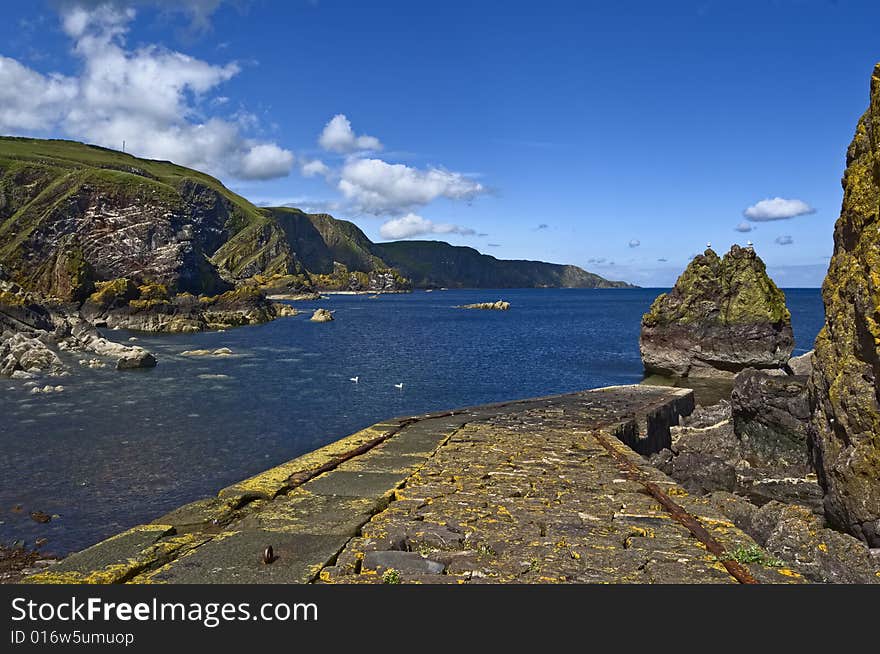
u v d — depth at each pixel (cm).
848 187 1239
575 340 7681
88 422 2664
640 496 912
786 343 3781
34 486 1805
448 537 712
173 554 658
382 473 1048
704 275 3931
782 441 1714
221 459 2127
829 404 1196
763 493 1495
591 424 1592
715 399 3219
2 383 3600
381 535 721
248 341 7125
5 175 17662
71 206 14650
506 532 738
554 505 861
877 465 1024
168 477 1911
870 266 1055
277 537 709
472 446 1302
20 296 6294
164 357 5197
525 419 1680
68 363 4528
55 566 614
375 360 5347
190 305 9275
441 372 4616
